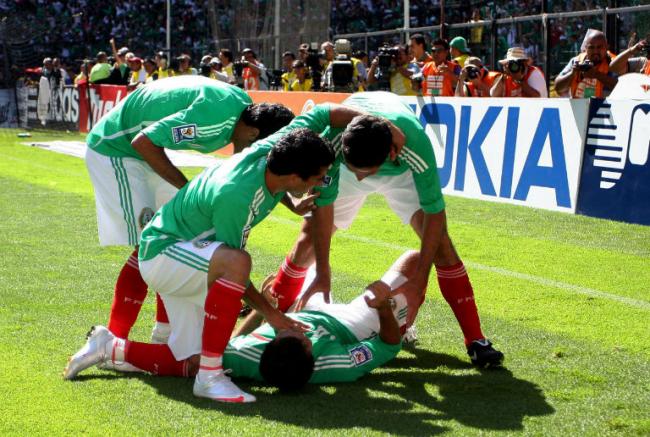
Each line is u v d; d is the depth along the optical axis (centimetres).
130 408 334
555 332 450
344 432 311
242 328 400
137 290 402
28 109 2164
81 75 1933
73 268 599
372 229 770
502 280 572
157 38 2464
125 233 429
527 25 1172
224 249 340
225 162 352
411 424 320
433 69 1066
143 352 373
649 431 313
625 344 427
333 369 362
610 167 772
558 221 772
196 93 394
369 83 1155
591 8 1295
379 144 325
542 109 834
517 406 340
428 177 364
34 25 2331
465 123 925
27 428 314
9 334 438
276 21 1709
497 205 863
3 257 634
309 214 412
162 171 390
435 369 390
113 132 422
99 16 2483
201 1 2441
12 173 1181
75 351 411
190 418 324
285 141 331
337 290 544
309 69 1355
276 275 431
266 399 346
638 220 750
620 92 838
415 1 2019
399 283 390
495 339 438
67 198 948
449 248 394
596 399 348
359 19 2059
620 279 571
